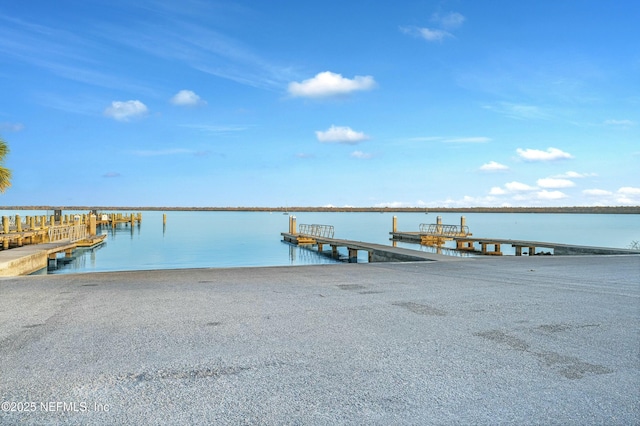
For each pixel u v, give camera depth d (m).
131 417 2.96
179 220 98.06
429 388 3.43
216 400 3.21
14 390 3.38
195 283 8.92
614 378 3.65
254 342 4.59
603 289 8.06
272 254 30.48
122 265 23.39
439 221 49.06
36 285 8.67
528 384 3.52
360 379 3.60
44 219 42.75
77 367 3.85
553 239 43.12
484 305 6.52
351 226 77.81
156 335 4.86
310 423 2.88
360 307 6.38
